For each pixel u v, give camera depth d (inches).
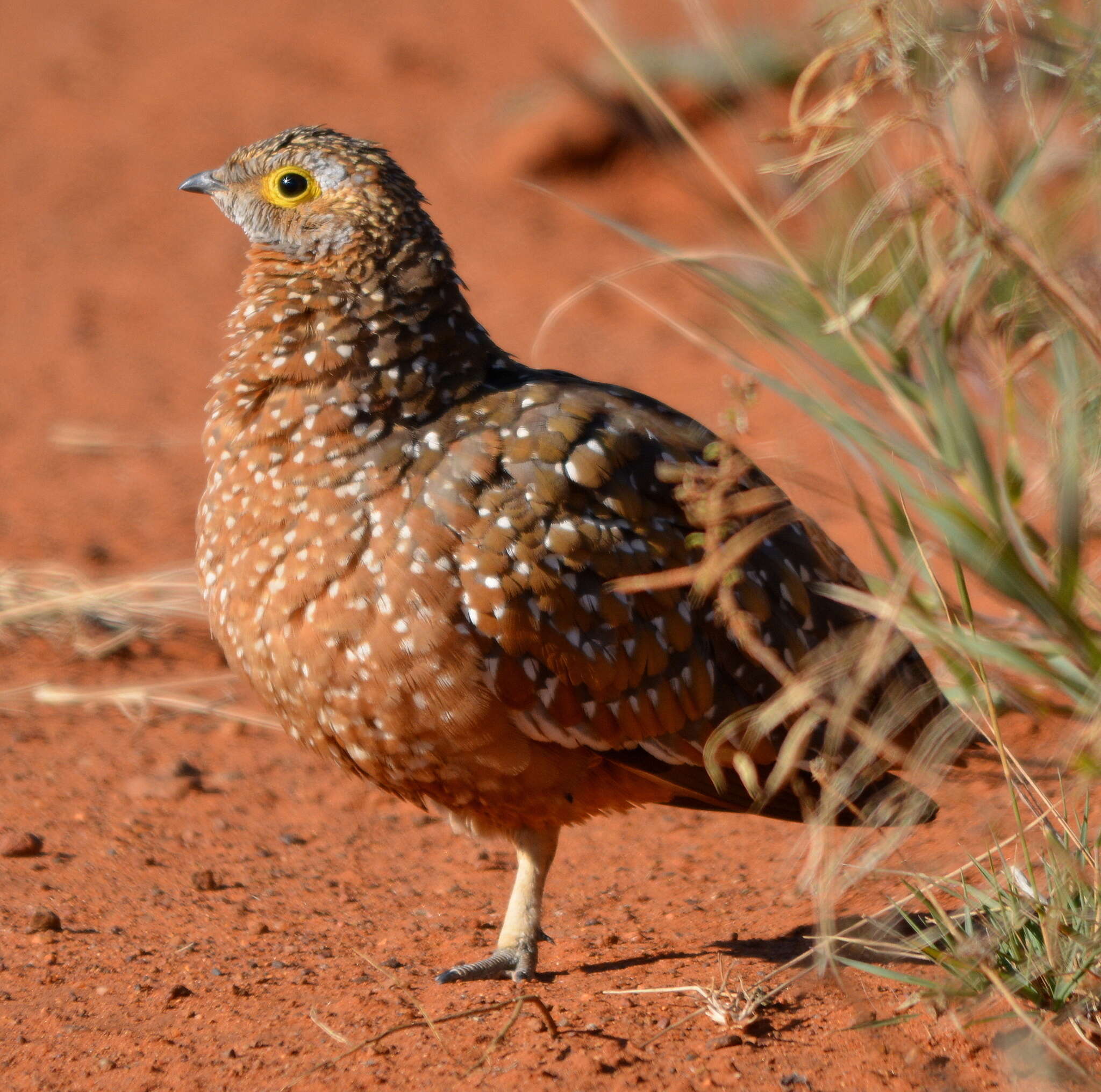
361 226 437.7
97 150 1754.4
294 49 2064.5
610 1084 347.9
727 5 1135.6
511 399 429.1
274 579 411.2
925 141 453.1
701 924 471.5
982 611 639.1
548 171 1668.3
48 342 1307.8
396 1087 354.9
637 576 401.7
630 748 421.4
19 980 433.1
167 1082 366.3
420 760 415.2
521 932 433.4
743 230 552.7
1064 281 381.1
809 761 426.3
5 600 804.6
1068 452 375.2
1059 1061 337.7
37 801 589.9
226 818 586.9
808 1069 351.9
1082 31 403.2
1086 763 384.8
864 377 448.1
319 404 416.5
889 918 415.5
